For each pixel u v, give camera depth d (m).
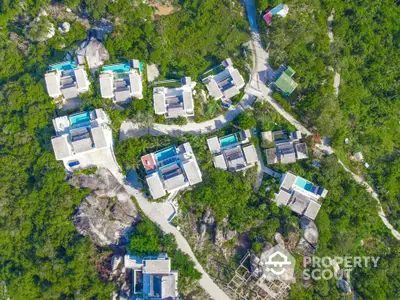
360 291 59.06
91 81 63.09
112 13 64.56
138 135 62.56
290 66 64.56
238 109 64.00
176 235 58.56
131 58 64.56
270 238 57.12
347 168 65.00
